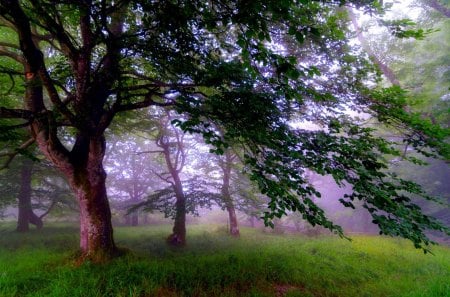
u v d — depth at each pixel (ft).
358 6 19.25
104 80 23.40
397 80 48.06
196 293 25.21
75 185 30.27
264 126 16.96
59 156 29.09
